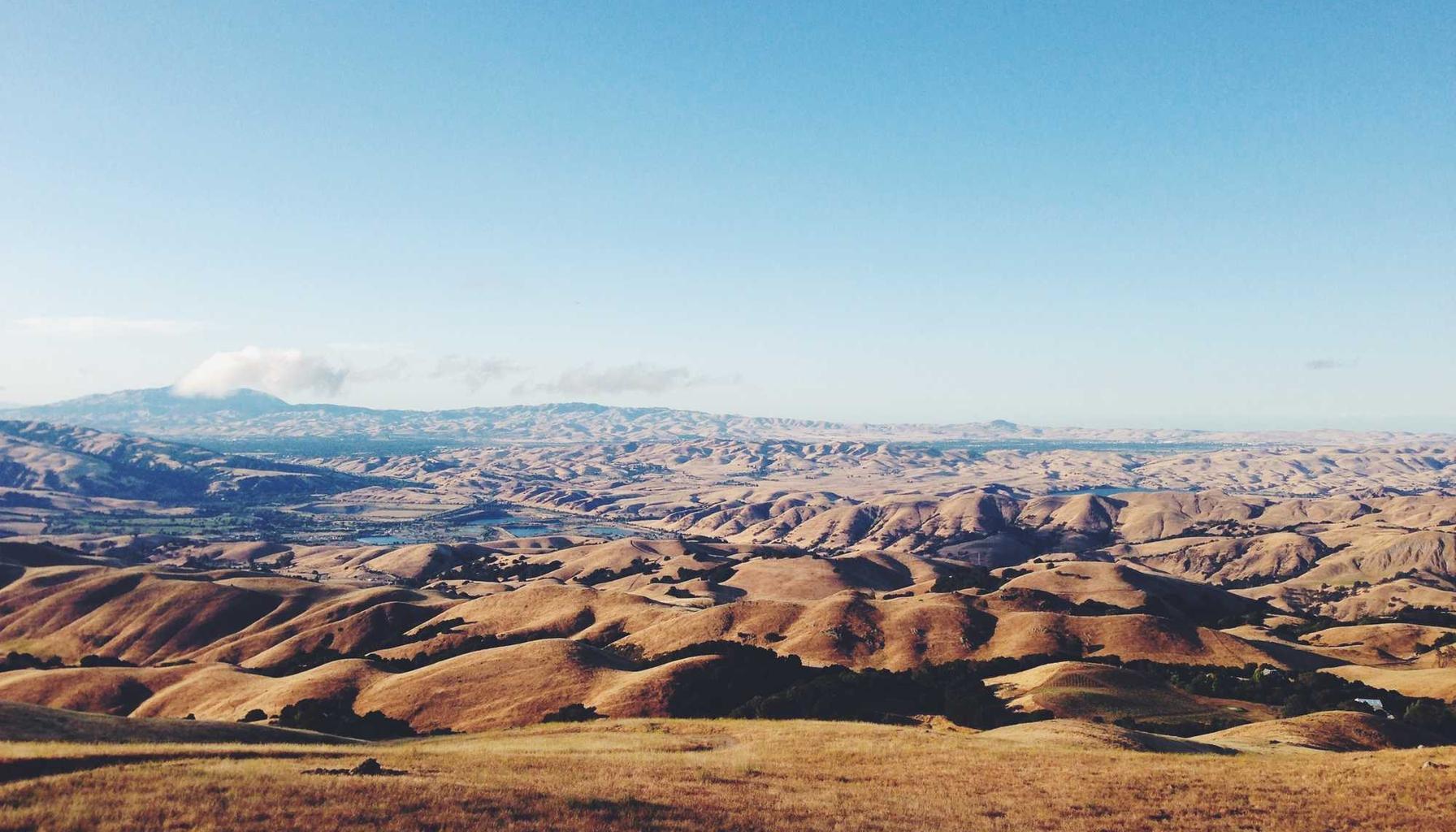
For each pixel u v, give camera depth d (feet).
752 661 332.19
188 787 96.58
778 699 285.23
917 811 111.55
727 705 294.46
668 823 99.25
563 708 288.92
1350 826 106.63
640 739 177.58
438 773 122.62
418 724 304.09
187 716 352.28
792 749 159.12
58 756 109.50
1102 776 134.00
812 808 109.81
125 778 99.14
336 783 103.14
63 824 83.71
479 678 334.85
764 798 114.42
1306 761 145.69
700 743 170.30
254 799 94.22
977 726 265.95
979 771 137.90
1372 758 142.92
